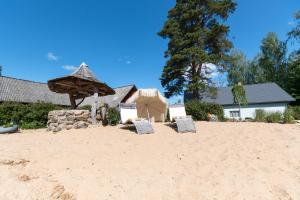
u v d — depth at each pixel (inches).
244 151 307.7
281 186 227.5
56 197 194.9
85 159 267.1
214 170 252.8
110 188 210.4
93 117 475.8
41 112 614.9
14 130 449.1
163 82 1213.7
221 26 1135.6
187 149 312.5
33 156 271.7
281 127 431.2
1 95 986.1
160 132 396.2
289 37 1568.7
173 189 214.1
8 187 203.6
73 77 453.4
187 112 655.8
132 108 454.0
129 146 319.0
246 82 2073.1
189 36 1138.7
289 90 1518.2
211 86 1146.7
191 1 1203.2
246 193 213.2
